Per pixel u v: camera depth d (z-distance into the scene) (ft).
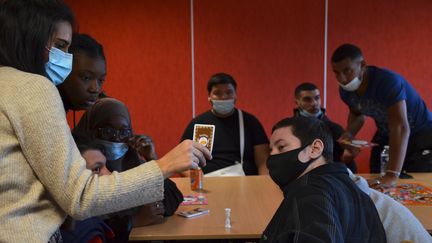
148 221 5.69
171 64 14.46
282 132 4.39
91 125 6.11
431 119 9.11
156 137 14.83
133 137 6.72
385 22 13.96
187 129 10.27
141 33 14.33
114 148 6.06
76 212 2.96
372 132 14.33
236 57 14.37
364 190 4.71
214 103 9.87
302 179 3.89
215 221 5.87
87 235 4.38
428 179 8.06
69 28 3.51
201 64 14.43
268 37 14.25
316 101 10.12
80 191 2.95
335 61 8.34
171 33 14.32
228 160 9.87
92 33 14.32
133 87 14.58
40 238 2.99
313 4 14.05
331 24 14.07
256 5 14.12
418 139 8.95
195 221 5.88
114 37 14.34
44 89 3.00
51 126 2.94
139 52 14.42
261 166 9.94
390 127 8.11
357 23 14.02
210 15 14.23
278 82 14.42
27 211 2.99
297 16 14.12
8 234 2.90
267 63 14.35
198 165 3.43
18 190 2.98
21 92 2.94
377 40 14.03
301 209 3.46
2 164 2.89
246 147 9.99
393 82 8.11
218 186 7.83
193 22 14.25
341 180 3.94
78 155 3.11
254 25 14.21
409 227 4.39
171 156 3.34
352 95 8.96
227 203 6.73
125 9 14.24
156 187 3.21
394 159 7.88
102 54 5.30
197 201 6.81
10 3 3.19
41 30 3.23
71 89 5.09
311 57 14.24
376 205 4.54
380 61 14.10
